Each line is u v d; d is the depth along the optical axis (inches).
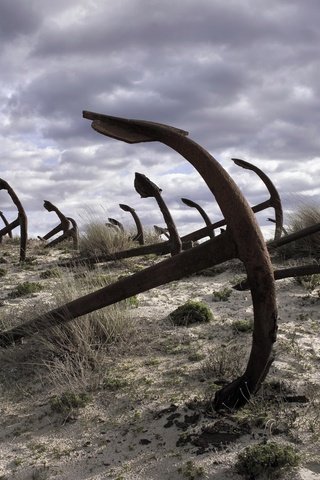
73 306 187.3
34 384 191.9
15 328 211.5
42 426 165.3
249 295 267.1
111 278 301.3
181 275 158.6
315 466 128.8
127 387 177.2
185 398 165.6
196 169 147.2
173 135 148.5
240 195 143.6
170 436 148.6
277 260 338.3
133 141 153.4
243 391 152.7
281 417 149.4
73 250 491.8
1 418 172.9
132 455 144.1
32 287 310.0
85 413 167.3
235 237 144.5
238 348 197.6
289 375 174.1
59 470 142.9
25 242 438.9
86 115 157.9
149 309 252.4
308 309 242.2
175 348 204.1
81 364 189.0
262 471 127.2
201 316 229.6
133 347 207.9
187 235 441.7
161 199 325.4
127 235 454.6
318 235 338.3
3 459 151.5
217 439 143.3
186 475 131.6
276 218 420.5
